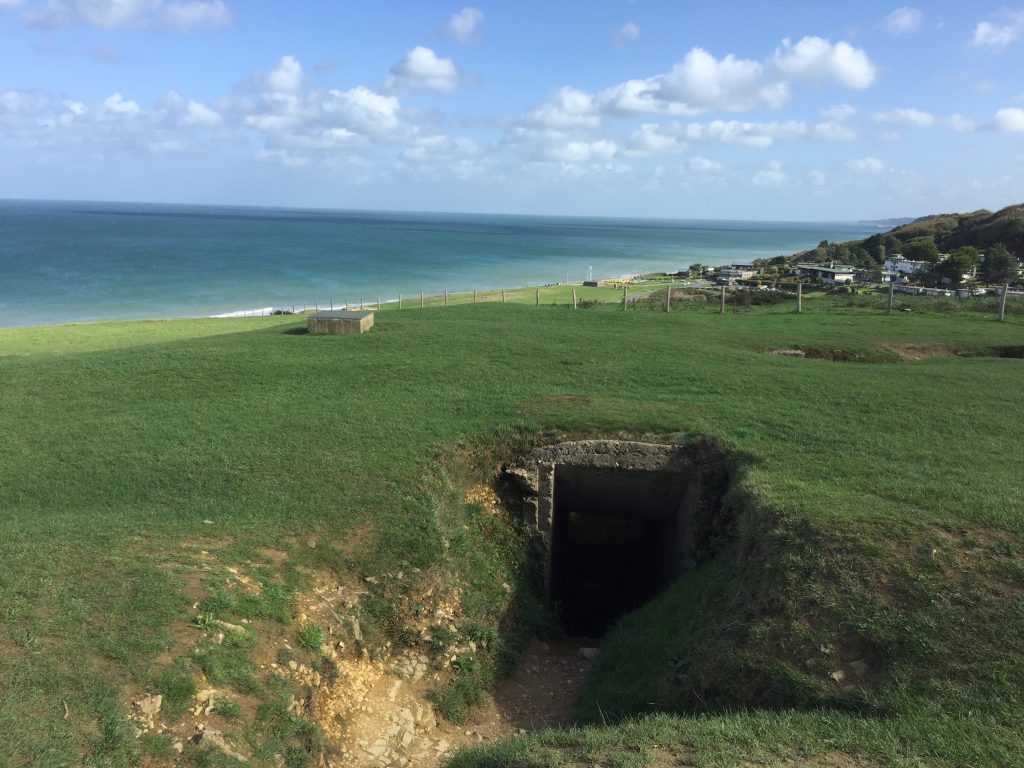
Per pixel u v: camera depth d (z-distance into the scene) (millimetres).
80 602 6668
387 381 14938
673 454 11055
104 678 5754
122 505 9539
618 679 8172
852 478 9445
